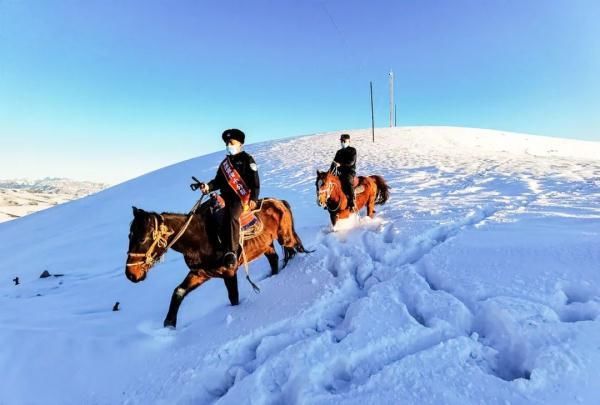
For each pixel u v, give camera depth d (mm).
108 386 4543
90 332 5492
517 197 10719
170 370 4586
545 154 29531
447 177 16656
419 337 4297
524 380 3422
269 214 6543
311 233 8859
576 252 5473
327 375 3951
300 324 5062
